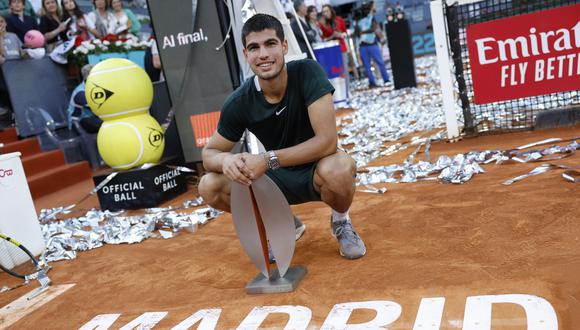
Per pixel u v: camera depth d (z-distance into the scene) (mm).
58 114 8562
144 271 3303
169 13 5320
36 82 8258
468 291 2223
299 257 3021
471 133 5242
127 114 5195
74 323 2695
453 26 5109
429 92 9422
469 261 2531
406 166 4449
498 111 5574
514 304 2049
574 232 2641
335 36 11312
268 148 2916
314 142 2580
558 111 4875
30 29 8469
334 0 19328
